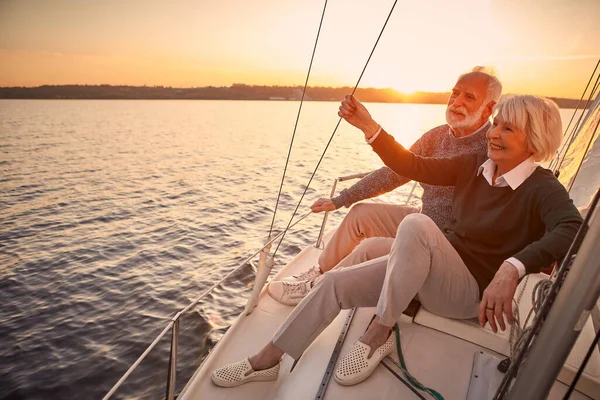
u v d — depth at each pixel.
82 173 23.67
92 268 8.90
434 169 1.71
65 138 49.34
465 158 1.73
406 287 1.46
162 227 11.95
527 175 1.51
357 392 1.46
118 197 16.83
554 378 0.79
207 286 7.66
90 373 5.28
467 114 1.97
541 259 1.27
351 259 1.90
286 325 1.56
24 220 13.40
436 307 1.64
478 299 1.61
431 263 1.52
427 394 1.44
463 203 1.67
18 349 5.87
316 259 2.73
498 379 1.46
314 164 25.58
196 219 12.72
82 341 6.01
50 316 6.80
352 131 61.44
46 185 20.03
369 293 1.57
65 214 14.10
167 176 22.11
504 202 1.56
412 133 46.88
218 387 1.57
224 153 33.31
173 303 7.07
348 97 1.63
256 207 14.09
